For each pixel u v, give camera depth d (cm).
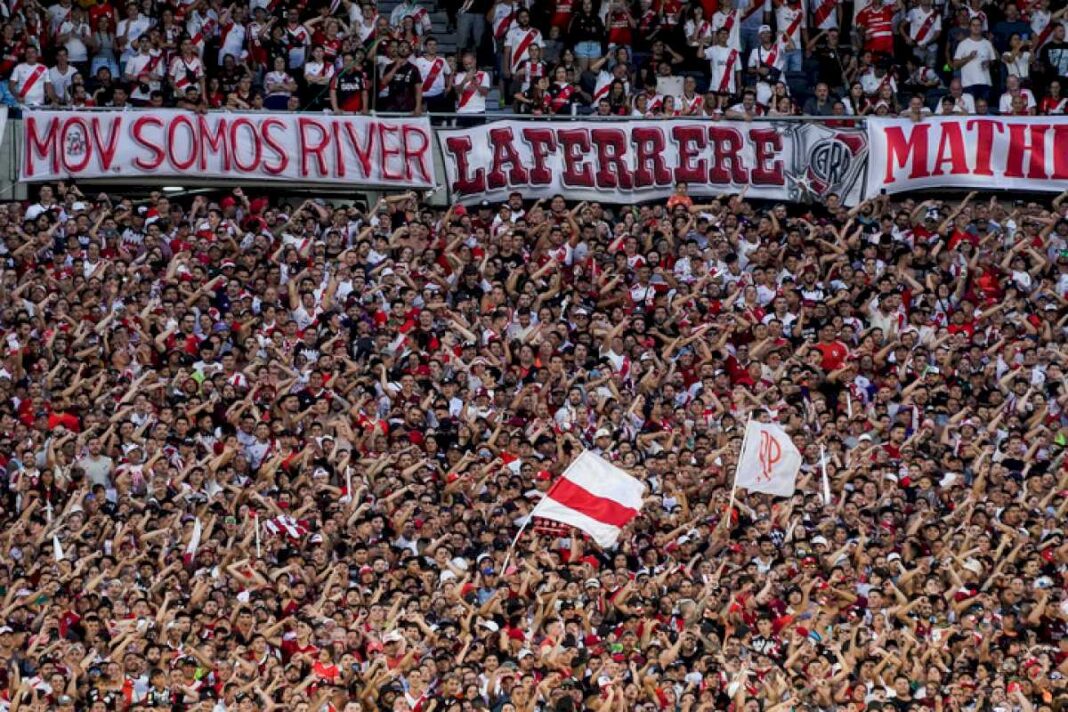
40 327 9706
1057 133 11425
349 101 11038
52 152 10638
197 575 8562
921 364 10288
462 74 11262
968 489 9681
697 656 8600
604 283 10506
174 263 10056
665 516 9275
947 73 11975
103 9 11188
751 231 10875
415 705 8269
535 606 8762
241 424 9450
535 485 9425
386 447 9506
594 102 11494
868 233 11069
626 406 9912
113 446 9200
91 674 8150
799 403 10025
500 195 11069
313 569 8775
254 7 11331
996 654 8925
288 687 8125
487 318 10194
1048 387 10375
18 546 8675
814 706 8544
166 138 10762
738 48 11669
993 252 10962
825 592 8950
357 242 10538
